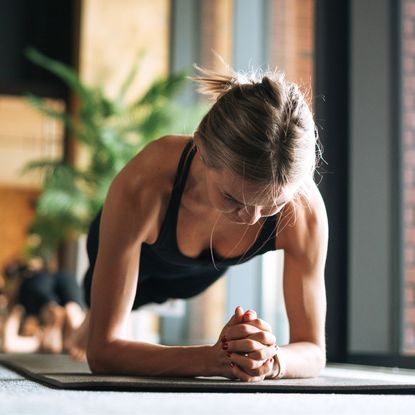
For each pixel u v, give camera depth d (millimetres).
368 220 4113
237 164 1485
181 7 7648
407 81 4023
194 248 1975
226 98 1567
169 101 6832
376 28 4160
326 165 4285
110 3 7789
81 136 6684
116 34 7773
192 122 6664
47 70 8469
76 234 6953
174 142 1888
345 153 4277
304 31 6082
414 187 3945
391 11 4109
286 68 6168
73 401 1354
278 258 6086
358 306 4113
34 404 1302
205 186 1817
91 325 1938
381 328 4027
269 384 1709
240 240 1954
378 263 4059
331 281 4234
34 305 5535
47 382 1809
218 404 1345
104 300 1905
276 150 1488
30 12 8484
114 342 1921
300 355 1932
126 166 1900
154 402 1355
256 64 6559
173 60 7648
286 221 1921
